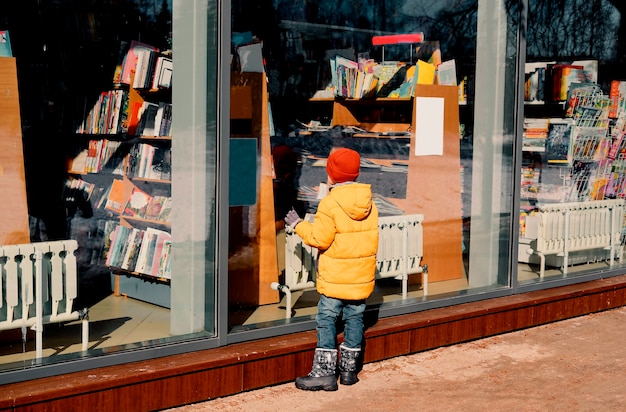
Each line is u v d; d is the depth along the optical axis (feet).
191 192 16.72
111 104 19.75
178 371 14.98
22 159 17.39
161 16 18.15
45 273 15.70
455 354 19.31
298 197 20.62
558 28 25.94
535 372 18.17
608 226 26.23
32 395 13.24
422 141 22.11
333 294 16.29
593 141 26.22
